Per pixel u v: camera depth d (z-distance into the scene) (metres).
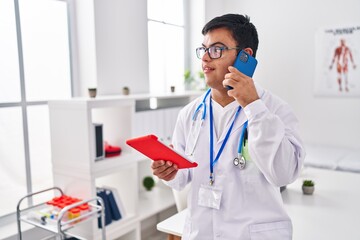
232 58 0.97
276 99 1.04
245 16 1.03
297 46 3.79
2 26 2.20
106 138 2.44
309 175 2.29
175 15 3.62
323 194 1.89
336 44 3.58
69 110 2.06
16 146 2.32
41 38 2.42
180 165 1.05
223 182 1.04
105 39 2.61
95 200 1.99
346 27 3.50
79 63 2.63
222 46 0.97
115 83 2.72
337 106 3.66
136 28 2.91
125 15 2.79
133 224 2.38
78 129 2.03
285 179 0.91
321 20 3.62
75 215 1.83
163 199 2.86
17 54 2.29
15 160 2.32
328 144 3.75
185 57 3.83
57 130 2.15
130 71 2.87
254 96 0.90
